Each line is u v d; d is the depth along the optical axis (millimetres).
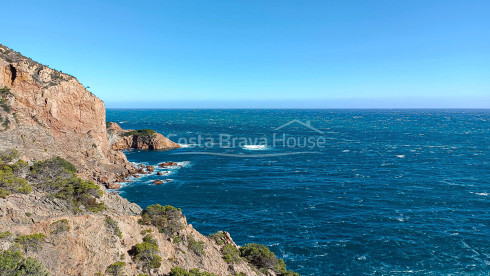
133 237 23891
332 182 76125
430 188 69188
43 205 23938
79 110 75000
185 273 21922
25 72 63125
